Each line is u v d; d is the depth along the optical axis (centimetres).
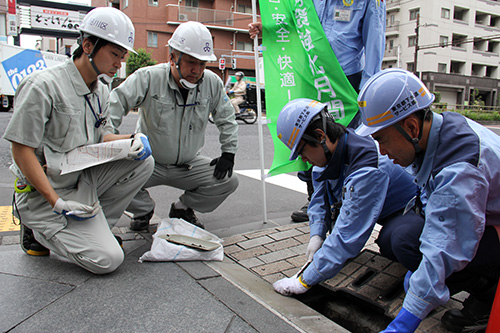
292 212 358
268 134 1022
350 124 307
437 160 151
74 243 209
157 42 2570
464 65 3291
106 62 204
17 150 195
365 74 296
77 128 214
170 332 162
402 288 205
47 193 200
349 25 301
